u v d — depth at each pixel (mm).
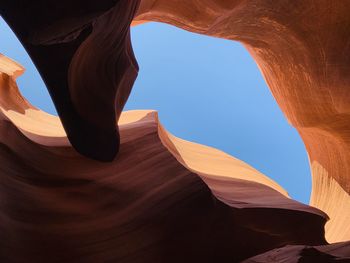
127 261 4285
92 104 3744
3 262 3496
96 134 3902
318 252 3648
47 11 2455
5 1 2359
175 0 5512
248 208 4859
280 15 5754
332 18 5457
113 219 4488
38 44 2734
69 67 3236
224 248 4695
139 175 4938
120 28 3725
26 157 4539
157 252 4453
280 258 3764
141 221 4527
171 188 4785
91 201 4566
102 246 4254
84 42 3242
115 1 2584
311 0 5340
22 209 4031
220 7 5402
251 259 3965
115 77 4055
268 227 4914
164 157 5172
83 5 2514
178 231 4570
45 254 3912
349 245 3902
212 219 4695
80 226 4297
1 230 3629
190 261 4551
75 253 4082
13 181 4168
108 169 4918
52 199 4359
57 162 4742
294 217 4988
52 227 4121
